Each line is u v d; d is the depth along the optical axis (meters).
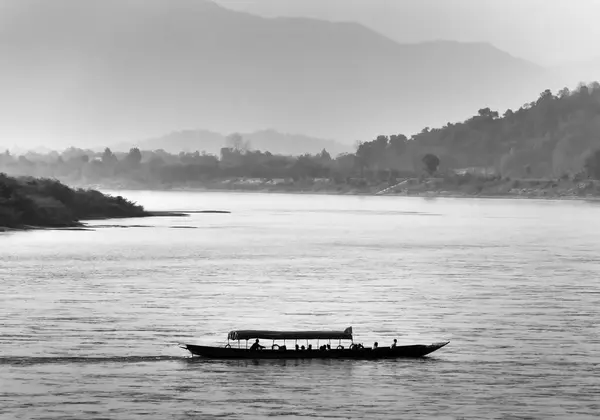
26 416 127.81
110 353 157.62
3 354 156.50
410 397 136.38
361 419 127.56
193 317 188.38
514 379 144.88
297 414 129.25
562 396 137.12
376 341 168.75
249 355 154.88
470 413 130.12
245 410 130.62
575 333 176.12
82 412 129.50
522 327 181.88
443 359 155.75
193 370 148.12
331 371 148.38
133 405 132.38
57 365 150.25
